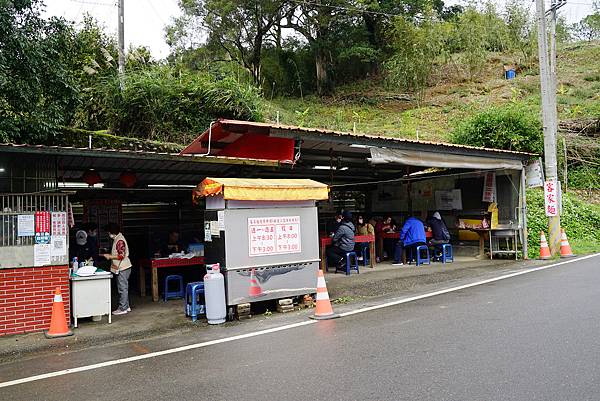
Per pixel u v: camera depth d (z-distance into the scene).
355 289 9.54
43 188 7.62
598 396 3.64
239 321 7.45
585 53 33.38
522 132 17.41
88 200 11.67
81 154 7.39
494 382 4.04
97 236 10.77
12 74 10.27
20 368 5.54
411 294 8.71
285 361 5.06
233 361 5.22
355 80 33.31
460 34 29.44
